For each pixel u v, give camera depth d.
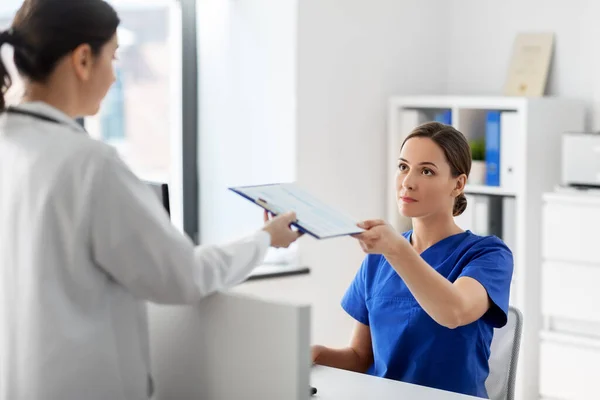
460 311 2.39
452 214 2.78
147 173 5.11
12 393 1.90
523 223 4.67
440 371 2.61
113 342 1.91
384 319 2.70
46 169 1.84
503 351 2.82
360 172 5.17
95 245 1.83
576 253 4.50
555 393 4.61
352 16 5.05
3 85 1.95
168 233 1.85
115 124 4.99
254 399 2.03
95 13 1.92
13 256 1.88
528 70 5.09
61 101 1.95
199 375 2.16
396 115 5.19
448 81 5.61
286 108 4.82
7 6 4.09
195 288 1.87
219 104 5.05
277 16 4.82
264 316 2.00
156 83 5.07
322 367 2.72
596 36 4.89
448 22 5.59
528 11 5.19
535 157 4.69
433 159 2.61
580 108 4.92
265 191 2.25
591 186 4.52
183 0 5.02
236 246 1.98
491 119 4.82
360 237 2.27
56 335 1.83
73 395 1.86
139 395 1.97
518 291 4.70
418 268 2.34
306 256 4.90
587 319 4.48
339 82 5.02
